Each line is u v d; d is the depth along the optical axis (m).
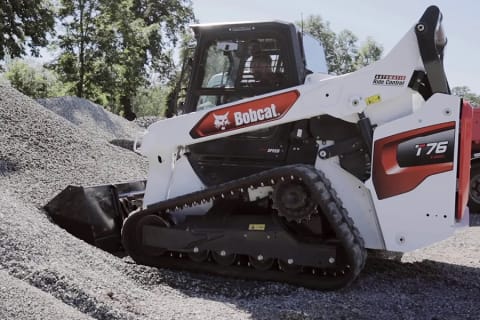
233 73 5.49
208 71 5.59
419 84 5.04
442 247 7.25
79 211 6.05
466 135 4.91
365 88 5.05
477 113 10.17
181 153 5.68
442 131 4.80
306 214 4.91
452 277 5.44
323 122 5.22
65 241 5.17
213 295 4.86
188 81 5.69
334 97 5.09
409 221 4.90
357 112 5.06
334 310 4.35
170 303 4.39
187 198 5.38
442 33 5.14
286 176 4.95
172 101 5.92
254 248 5.10
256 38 5.41
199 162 5.64
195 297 4.74
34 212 6.01
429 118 4.84
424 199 4.86
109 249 6.18
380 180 4.96
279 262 5.09
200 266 5.39
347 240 4.73
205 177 5.59
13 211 5.37
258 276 5.16
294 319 4.13
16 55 25.16
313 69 5.82
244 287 5.03
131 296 4.31
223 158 5.56
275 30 5.34
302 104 5.16
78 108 17.36
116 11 29.94
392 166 4.93
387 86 5.02
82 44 29.17
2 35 24.23
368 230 5.09
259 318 4.11
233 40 5.48
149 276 5.09
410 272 5.55
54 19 26.62
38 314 3.44
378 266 5.70
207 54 5.61
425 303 4.64
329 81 5.12
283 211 4.97
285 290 4.93
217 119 5.44
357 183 5.13
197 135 5.53
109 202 6.30
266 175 4.99
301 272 5.06
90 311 3.84
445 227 4.80
